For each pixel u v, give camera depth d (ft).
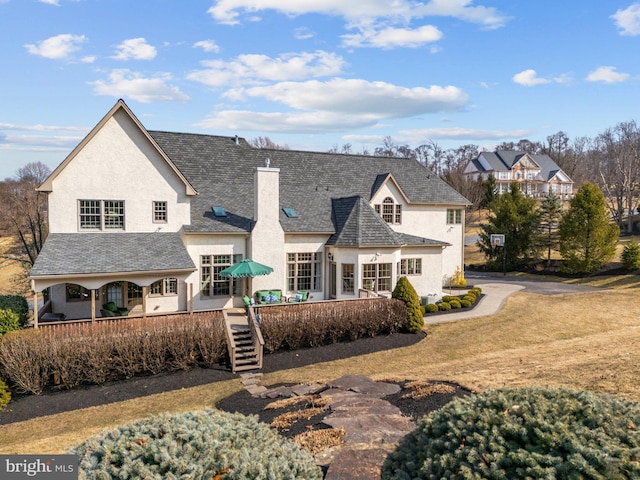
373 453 24.49
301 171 101.71
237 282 82.89
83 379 55.26
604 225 125.29
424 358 63.31
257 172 81.51
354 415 32.76
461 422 17.35
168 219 78.38
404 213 104.06
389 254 86.22
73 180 71.82
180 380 56.65
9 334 53.93
